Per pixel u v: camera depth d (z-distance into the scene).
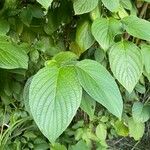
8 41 0.36
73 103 0.31
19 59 0.32
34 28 0.54
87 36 0.43
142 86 0.63
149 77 0.47
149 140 0.85
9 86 0.56
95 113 0.69
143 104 0.66
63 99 0.31
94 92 0.31
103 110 0.69
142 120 0.65
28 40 0.54
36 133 0.67
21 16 0.49
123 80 0.36
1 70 0.52
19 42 0.51
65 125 0.30
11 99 0.61
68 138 0.69
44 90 0.32
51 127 0.30
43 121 0.30
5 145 0.62
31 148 0.67
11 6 0.48
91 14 0.42
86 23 0.43
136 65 0.37
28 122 0.67
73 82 0.32
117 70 0.37
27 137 0.66
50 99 0.31
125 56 0.37
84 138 0.68
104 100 0.31
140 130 0.70
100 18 0.40
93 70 0.34
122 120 0.69
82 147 0.66
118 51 0.37
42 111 0.31
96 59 0.48
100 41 0.38
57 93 0.31
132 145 0.85
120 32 0.38
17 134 0.65
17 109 0.63
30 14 0.49
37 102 0.31
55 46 0.56
